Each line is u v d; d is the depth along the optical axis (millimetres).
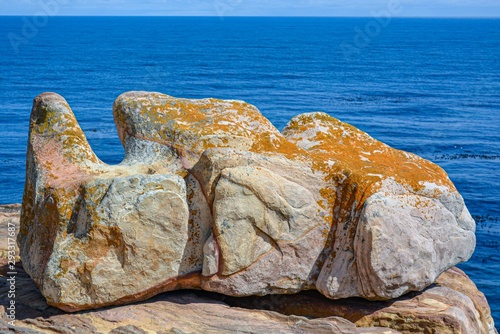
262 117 10422
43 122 10258
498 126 57969
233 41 180375
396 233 9305
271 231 9484
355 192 9609
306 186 9734
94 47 144375
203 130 9953
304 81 89438
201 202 9633
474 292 10836
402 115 62812
